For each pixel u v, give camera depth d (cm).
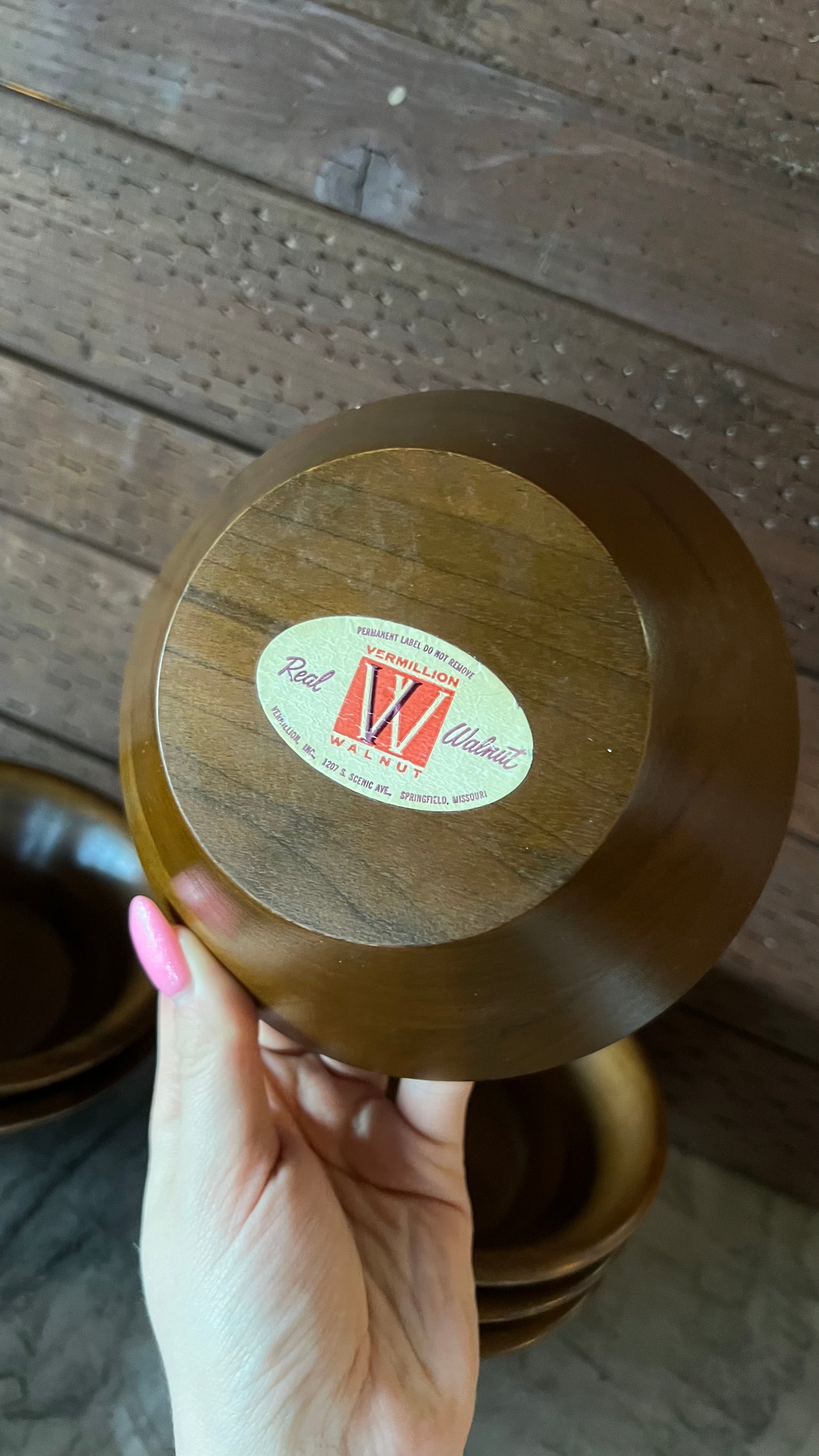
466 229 36
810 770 38
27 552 44
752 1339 39
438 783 25
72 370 40
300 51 35
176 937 28
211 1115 28
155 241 38
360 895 25
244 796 26
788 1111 43
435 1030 26
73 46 37
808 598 36
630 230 34
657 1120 38
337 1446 27
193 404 40
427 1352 30
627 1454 36
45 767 48
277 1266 28
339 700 25
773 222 33
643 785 24
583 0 33
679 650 25
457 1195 34
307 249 37
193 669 26
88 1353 35
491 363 37
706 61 33
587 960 25
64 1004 41
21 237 39
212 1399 28
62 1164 40
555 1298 34
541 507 24
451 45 34
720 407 35
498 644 24
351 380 38
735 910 26
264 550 26
